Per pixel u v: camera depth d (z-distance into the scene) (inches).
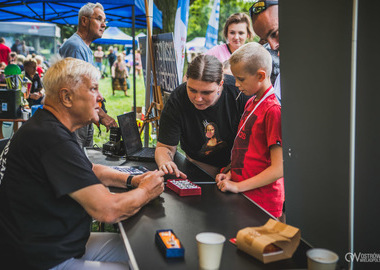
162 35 138.6
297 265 48.7
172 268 47.4
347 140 47.5
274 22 109.9
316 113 53.2
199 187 76.2
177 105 94.4
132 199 64.1
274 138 72.6
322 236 53.3
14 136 62.7
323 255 43.2
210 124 93.2
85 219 64.2
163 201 72.0
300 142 57.5
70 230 61.8
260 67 74.3
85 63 64.9
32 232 59.0
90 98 64.1
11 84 214.5
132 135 110.3
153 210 67.4
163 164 87.4
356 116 46.4
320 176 53.1
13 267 59.2
